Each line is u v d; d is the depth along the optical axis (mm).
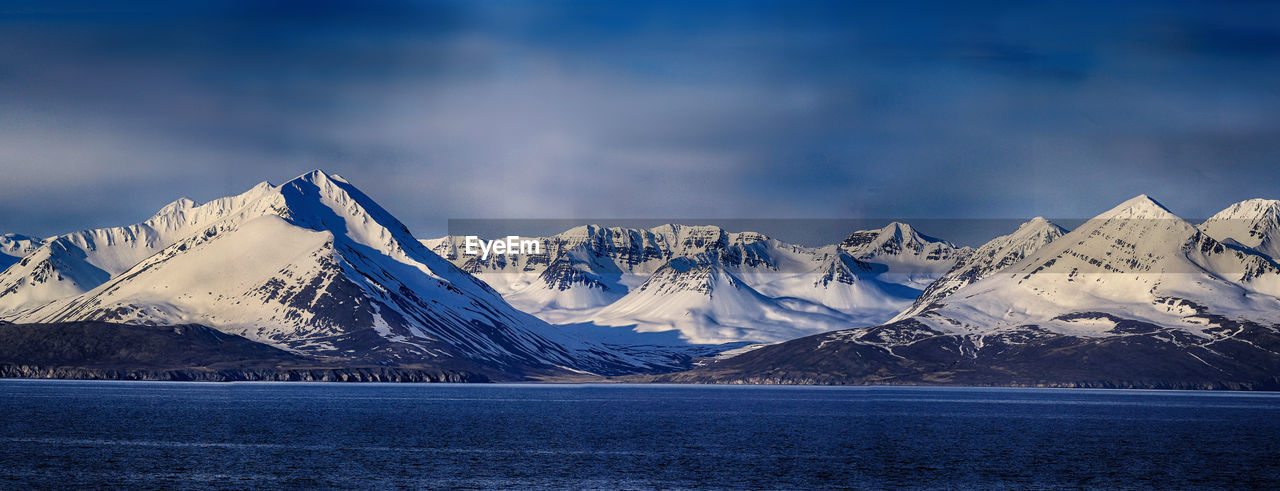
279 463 163000
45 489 138625
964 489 146500
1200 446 196875
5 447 176000
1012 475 158875
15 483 142625
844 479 153500
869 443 197875
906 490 145250
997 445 196500
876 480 153125
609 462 167500
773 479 152500
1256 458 178875
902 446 193625
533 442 194625
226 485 143375
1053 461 174125
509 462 166625
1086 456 180625
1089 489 147375
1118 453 185000
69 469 154000
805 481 151250
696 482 149125
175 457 167625
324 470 156625
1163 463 172250
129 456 168000
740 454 179250
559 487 144250
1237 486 150625
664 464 165750
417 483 146375
